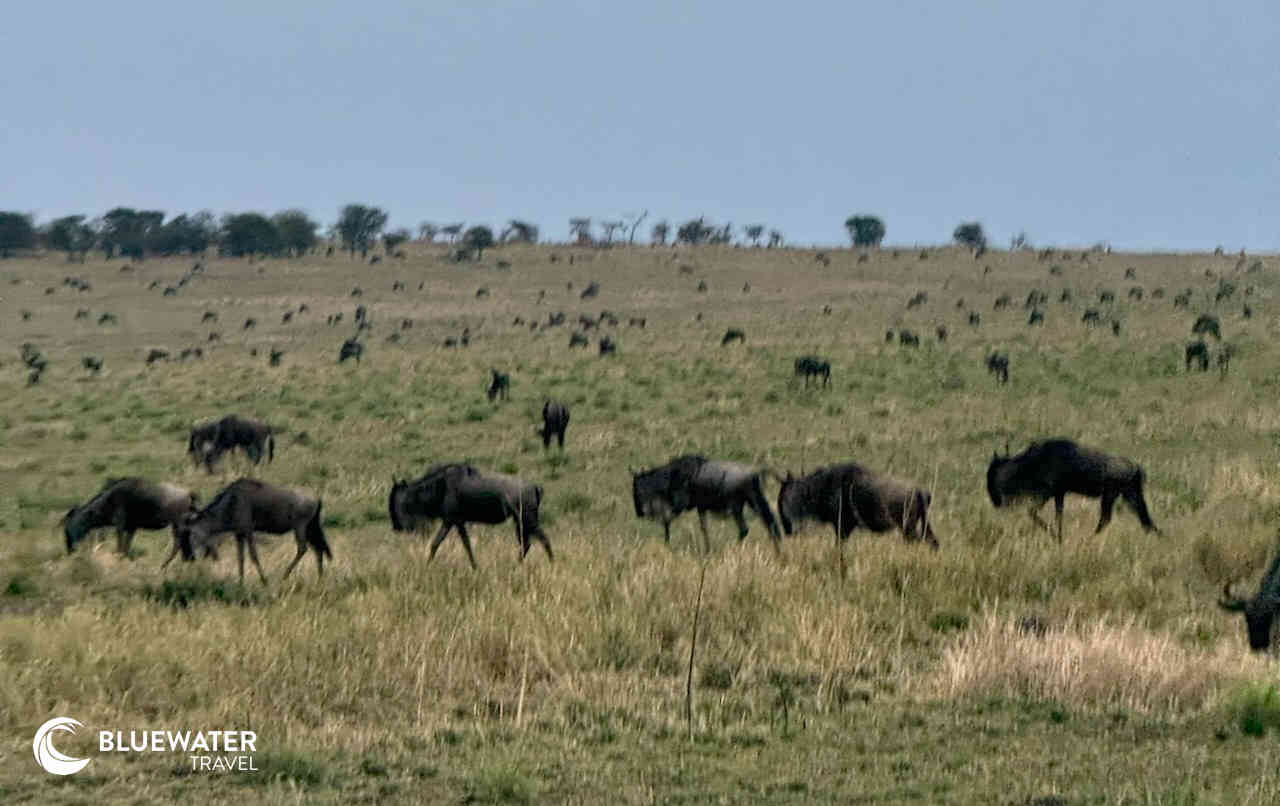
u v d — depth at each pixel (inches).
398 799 831.7
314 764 876.0
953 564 1430.9
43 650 1110.4
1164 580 1434.5
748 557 1461.6
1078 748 919.7
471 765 900.6
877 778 864.9
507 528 1984.5
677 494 1834.4
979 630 1221.1
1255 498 1930.4
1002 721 987.9
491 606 1296.8
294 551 1895.9
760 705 1045.8
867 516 1606.8
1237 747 916.0
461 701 1064.2
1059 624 1255.5
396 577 1517.0
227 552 1900.8
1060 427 3238.2
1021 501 1808.6
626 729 983.6
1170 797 792.9
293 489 1688.0
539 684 1104.8
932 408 3774.6
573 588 1365.7
